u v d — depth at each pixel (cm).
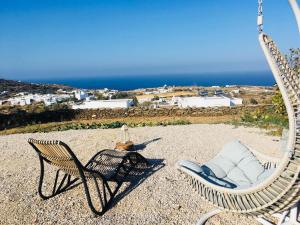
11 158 691
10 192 493
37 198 468
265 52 263
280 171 273
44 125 1440
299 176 268
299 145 264
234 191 315
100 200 419
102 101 2797
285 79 271
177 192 471
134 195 466
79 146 769
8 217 415
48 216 414
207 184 338
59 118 1723
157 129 965
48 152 419
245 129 923
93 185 504
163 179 522
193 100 2677
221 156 416
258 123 997
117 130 961
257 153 427
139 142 791
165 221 392
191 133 885
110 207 433
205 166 397
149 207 429
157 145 753
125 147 688
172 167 586
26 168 611
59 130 1072
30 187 511
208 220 388
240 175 390
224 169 398
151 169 574
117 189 461
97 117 1759
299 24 277
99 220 400
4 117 1569
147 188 488
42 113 1686
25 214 421
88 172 414
